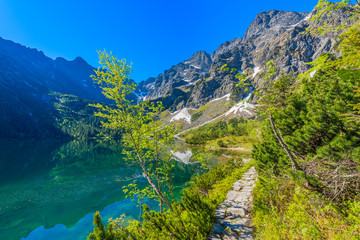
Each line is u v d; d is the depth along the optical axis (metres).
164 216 5.97
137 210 19.14
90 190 27.84
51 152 79.12
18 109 165.12
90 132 164.50
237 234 5.69
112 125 9.05
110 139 9.77
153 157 11.22
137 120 9.53
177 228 5.36
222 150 68.00
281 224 4.78
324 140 5.16
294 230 4.25
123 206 20.88
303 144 5.91
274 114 7.21
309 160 4.93
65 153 75.56
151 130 10.28
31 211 21.09
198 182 13.76
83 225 17.61
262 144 8.44
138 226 5.93
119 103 9.03
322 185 4.13
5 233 16.77
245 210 7.34
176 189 23.19
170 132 11.12
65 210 21.17
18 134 142.25
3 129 137.12
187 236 5.25
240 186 11.02
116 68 8.58
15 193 27.02
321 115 4.91
